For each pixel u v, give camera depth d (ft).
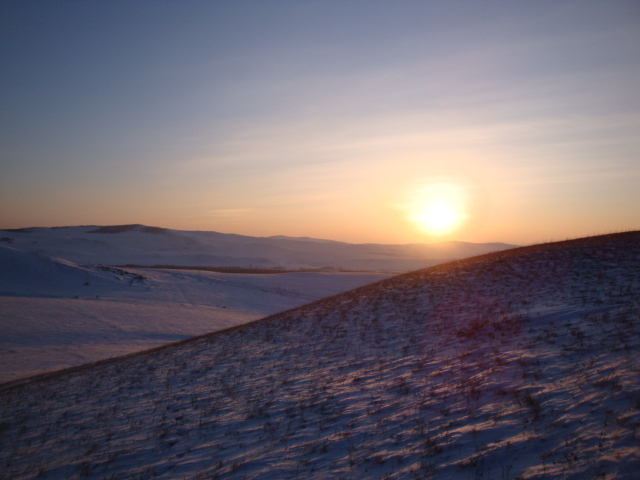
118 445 28.53
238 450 24.16
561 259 61.57
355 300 71.41
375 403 26.89
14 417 41.01
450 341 37.45
